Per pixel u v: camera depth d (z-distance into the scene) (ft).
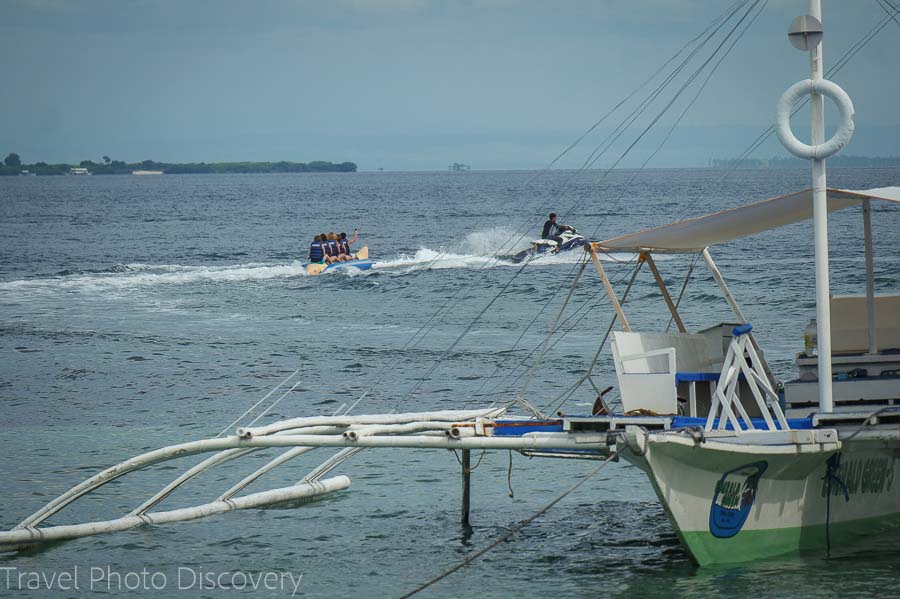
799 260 500.74
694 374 133.90
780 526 124.98
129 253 655.35
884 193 126.62
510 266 492.95
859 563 120.88
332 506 152.15
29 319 359.25
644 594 112.27
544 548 131.23
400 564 126.21
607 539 134.31
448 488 160.97
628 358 125.08
